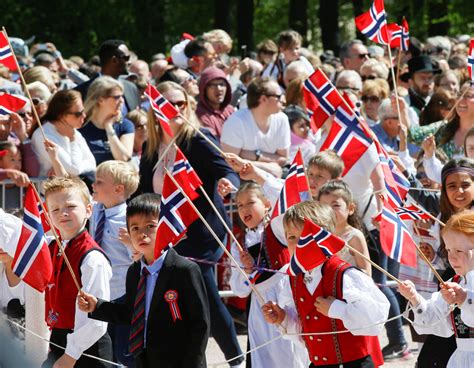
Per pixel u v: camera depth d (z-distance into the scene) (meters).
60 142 21.08
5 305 16.08
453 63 34.69
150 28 72.12
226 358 18.33
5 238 15.66
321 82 18.30
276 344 16.08
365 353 13.66
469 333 12.88
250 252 16.77
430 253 16.64
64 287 14.87
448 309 13.08
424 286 16.97
